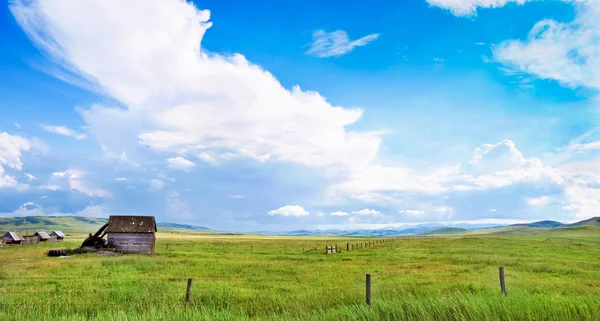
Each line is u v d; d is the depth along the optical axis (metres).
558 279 26.72
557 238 129.12
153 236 59.91
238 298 18.62
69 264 38.88
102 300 18.02
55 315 14.29
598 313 10.87
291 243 108.44
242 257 50.78
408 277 28.06
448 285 22.02
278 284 25.12
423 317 11.39
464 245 74.44
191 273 31.94
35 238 95.94
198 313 12.96
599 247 68.94
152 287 22.73
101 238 59.44
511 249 62.59
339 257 50.53
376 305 12.89
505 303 12.18
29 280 26.28
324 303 15.88
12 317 13.13
